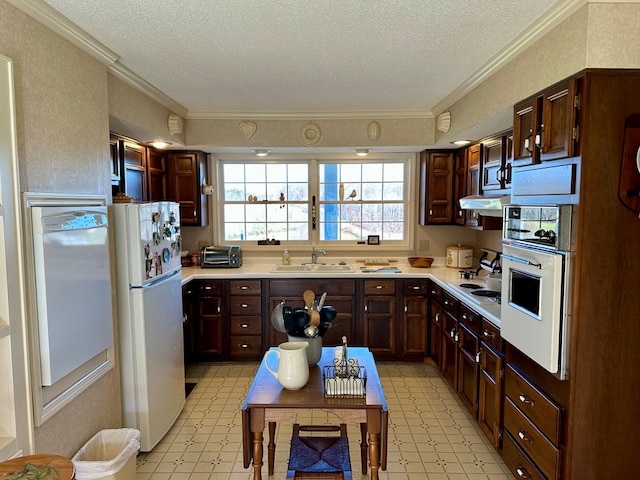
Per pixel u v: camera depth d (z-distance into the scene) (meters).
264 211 4.56
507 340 2.14
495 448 2.44
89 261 1.97
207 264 4.26
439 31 1.99
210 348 3.97
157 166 3.86
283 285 3.93
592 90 1.60
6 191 1.50
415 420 2.92
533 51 2.00
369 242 4.51
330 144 3.82
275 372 2.01
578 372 1.69
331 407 1.73
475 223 3.54
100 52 2.15
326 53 2.28
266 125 3.80
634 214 1.64
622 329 1.68
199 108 3.56
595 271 1.65
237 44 2.15
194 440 2.67
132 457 2.02
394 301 3.92
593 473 1.73
